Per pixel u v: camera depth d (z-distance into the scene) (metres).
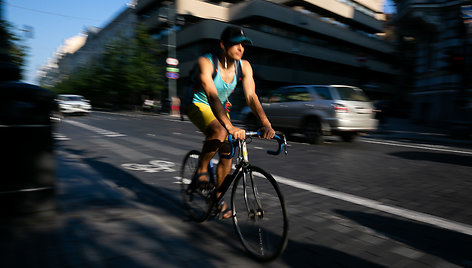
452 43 15.31
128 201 3.39
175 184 4.43
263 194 2.28
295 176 5.11
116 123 15.82
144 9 40.34
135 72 33.44
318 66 38.38
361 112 8.94
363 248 2.56
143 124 15.48
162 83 35.06
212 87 2.41
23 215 2.71
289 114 9.95
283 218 2.12
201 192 3.02
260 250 2.29
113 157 6.46
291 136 10.98
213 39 31.52
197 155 3.07
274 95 10.91
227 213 2.80
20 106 2.64
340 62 40.34
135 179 4.67
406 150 8.18
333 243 2.64
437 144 9.84
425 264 2.31
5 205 2.65
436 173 5.44
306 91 9.71
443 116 16.11
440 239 2.75
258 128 2.53
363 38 42.72
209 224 2.98
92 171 4.89
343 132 8.81
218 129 2.65
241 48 2.47
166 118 22.00
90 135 10.38
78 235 2.46
